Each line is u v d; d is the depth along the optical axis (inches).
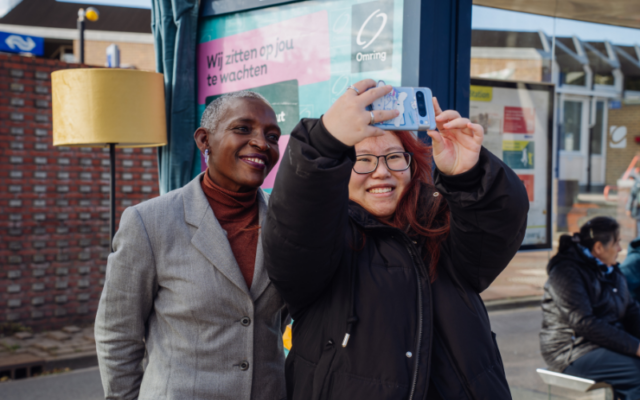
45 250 237.5
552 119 130.6
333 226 47.4
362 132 43.6
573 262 123.0
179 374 59.7
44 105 235.5
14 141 230.2
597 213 161.5
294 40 104.1
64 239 241.3
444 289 54.6
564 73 139.4
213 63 121.1
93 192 247.0
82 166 244.4
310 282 50.9
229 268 61.1
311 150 44.3
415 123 49.2
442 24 83.4
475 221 50.0
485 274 54.1
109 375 62.0
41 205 236.5
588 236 127.6
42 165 236.1
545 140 129.6
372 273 53.7
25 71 231.0
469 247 52.2
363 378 50.3
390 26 86.7
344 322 52.4
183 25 120.4
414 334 51.6
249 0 111.2
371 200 58.6
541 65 128.2
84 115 110.4
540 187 130.3
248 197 66.3
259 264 62.8
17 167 231.3
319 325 53.9
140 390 62.1
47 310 238.1
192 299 60.2
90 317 246.8
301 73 102.9
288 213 46.3
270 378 63.3
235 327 61.4
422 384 50.0
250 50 113.0
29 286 234.7
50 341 220.5
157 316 63.4
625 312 127.5
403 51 84.0
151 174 258.1
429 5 81.7
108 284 61.6
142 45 709.3
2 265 229.6
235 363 60.9
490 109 120.8
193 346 60.2
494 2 116.0
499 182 48.6
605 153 161.6
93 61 695.1
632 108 157.8
